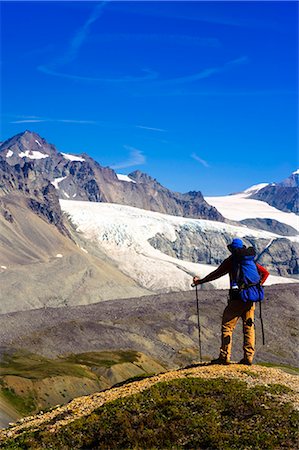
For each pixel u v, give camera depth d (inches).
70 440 621.6
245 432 577.9
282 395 667.4
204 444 568.1
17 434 677.3
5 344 7165.4
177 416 620.7
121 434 606.5
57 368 5639.8
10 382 4714.6
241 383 693.9
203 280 812.6
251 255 764.0
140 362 6638.8
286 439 560.1
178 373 770.2
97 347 7308.1
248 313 785.6
